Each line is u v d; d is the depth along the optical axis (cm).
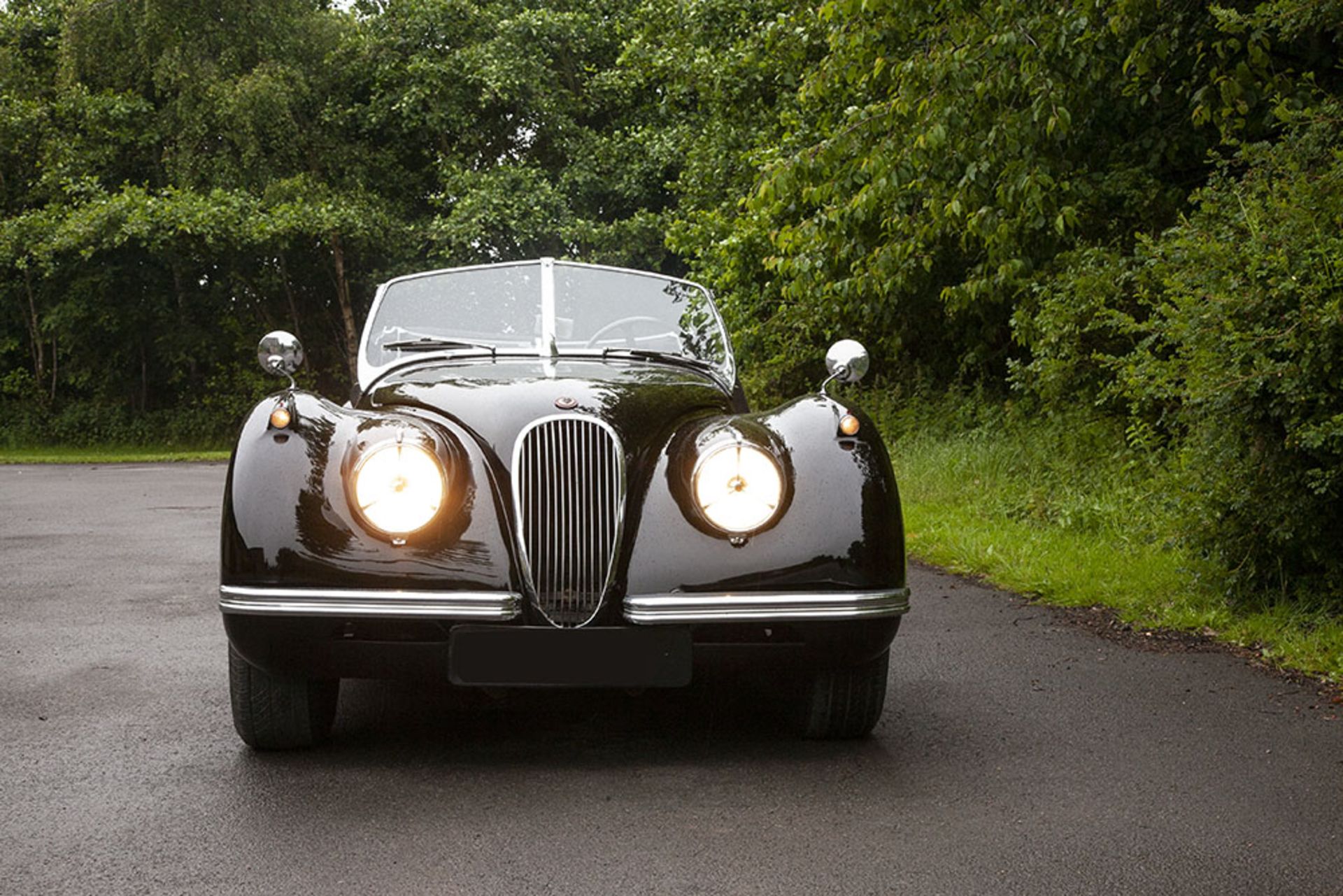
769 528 350
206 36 2681
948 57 909
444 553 342
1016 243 976
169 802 325
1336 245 495
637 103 2764
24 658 500
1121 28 844
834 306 1138
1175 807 320
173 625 573
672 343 509
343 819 311
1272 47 914
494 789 335
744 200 1093
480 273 515
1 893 265
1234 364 512
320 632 339
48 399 2959
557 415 370
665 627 344
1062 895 264
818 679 371
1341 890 266
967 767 355
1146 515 734
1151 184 970
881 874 275
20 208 2934
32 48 3041
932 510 945
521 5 2780
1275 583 561
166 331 2909
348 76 2783
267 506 341
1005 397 1257
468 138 2656
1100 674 471
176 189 2645
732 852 289
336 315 3036
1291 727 395
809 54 1379
